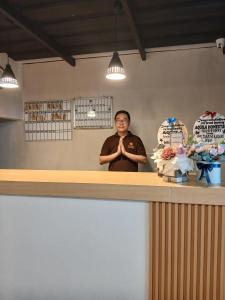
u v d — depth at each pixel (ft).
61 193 3.53
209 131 3.43
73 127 10.49
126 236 3.42
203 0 6.59
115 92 10.03
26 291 3.83
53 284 3.72
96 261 3.55
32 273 3.79
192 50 9.29
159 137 3.93
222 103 9.12
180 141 3.78
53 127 10.69
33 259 3.77
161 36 8.55
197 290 3.23
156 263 3.34
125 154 8.69
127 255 3.44
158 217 3.28
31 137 10.95
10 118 10.35
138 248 3.39
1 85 7.14
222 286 3.15
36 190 3.61
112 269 3.50
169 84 9.54
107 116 10.13
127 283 3.46
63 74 10.50
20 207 3.76
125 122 8.89
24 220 3.76
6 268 3.88
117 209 3.43
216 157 3.15
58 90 10.58
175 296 3.30
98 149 10.27
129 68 9.86
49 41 8.54
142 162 8.71
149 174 4.38
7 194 3.76
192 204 3.14
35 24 7.68
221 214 3.07
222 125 3.37
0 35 8.43
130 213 3.39
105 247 3.50
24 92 10.93
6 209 3.81
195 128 3.50
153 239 3.32
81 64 10.30
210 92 9.20
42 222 3.69
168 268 3.30
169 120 3.87
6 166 11.29
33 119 10.89
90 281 3.58
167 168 3.51
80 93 10.36
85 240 3.56
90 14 7.22
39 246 3.73
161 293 3.35
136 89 9.84
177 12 7.12
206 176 3.23
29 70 10.84
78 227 3.57
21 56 10.35
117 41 8.99
